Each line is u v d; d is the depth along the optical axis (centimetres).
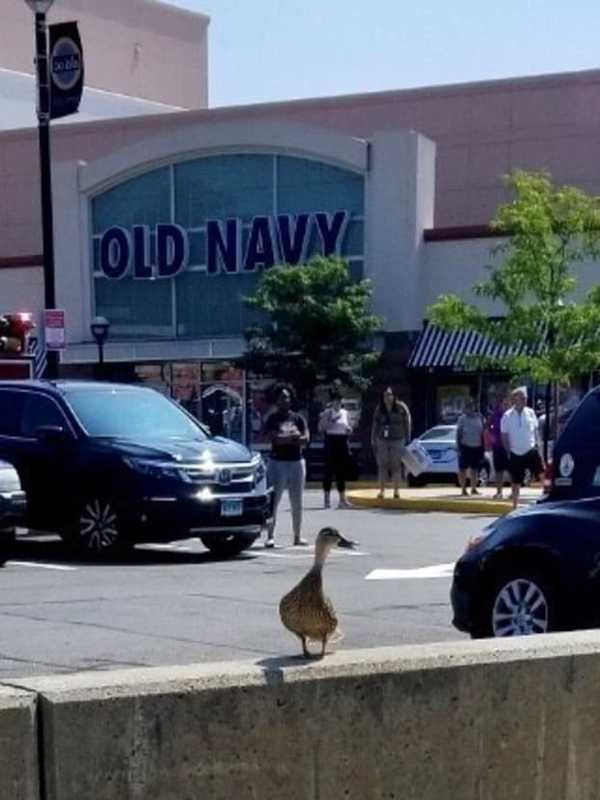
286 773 503
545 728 556
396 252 3647
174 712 482
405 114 4434
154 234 3947
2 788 450
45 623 1118
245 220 3850
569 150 4241
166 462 1562
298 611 530
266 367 3606
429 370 3566
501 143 4319
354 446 3625
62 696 464
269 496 1666
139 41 6294
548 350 2581
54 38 2275
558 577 915
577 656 565
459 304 2642
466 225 4194
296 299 3544
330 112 4497
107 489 1576
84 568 1508
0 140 4828
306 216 3762
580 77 4225
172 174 3938
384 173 3662
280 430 1738
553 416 2747
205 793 487
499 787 546
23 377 1956
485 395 3541
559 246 2612
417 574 1461
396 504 2366
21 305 4138
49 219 2222
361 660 526
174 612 1179
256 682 499
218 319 3878
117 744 471
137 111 6166
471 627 966
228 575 1446
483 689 543
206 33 6706
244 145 3834
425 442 2998
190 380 3888
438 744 534
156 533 1551
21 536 1838
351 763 516
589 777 566
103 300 4025
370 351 3591
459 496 2447
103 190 4019
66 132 4750
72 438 1620
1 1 5675
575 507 936
